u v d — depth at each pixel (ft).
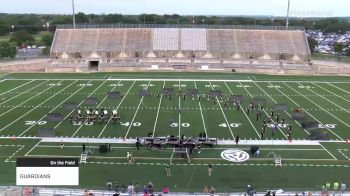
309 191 75.56
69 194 71.26
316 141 107.04
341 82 199.93
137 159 93.76
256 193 74.54
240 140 106.73
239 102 146.51
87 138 107.65
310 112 137.49
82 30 261.85
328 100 156.76
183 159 93.86
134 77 209.56
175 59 246.47
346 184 81.00
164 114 132.36
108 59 244.83
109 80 199.00
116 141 105.40
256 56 248.52
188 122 123.13
